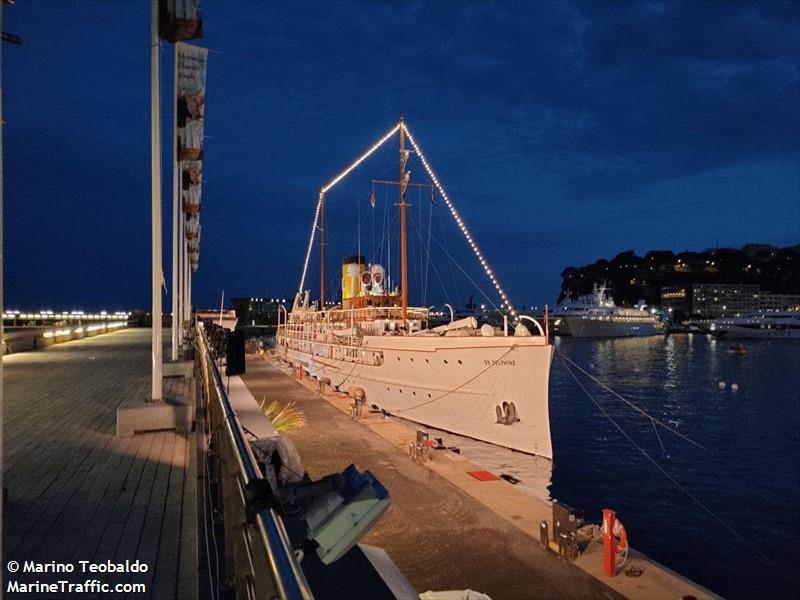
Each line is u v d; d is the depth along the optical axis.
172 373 17.22
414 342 23.06
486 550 9.40
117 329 61.75
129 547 5.30
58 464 8.09
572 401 44.78
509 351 19.27
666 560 14.88
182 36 12.09
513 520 10.62
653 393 50.34
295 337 43.78
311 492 3.65
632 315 165.12
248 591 2.76
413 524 10.45
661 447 28.33
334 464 14.42
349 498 2.83
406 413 23.56
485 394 20.09
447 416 21.55
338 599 5.38
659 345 127.69
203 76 15.35
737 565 14.56
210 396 8.12
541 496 15.45
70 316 69.56
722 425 34.97
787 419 37.31
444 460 14.80
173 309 18.69
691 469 24.03
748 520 17.88
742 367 75.94
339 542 2.79
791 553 15.32
